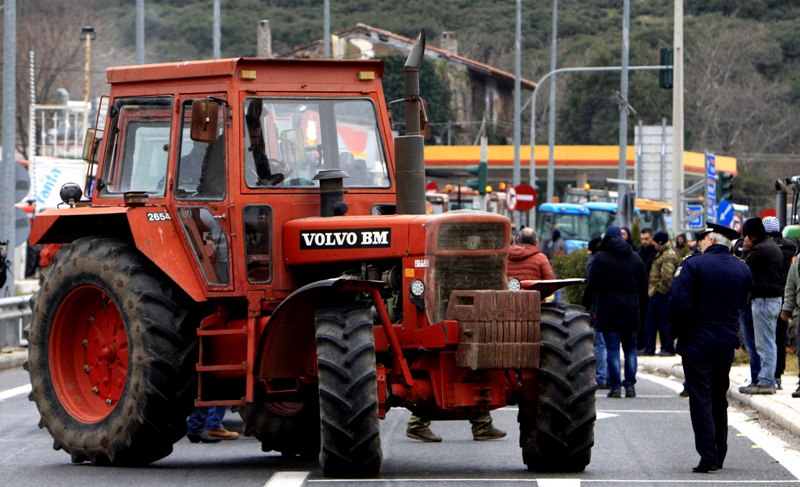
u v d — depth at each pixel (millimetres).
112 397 27922
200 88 26844
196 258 26453
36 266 97875
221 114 26453
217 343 26578
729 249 26625
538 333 24875
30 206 87500
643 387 45219
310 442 28031
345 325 24375
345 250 25766
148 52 166500
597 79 199250
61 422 27812
